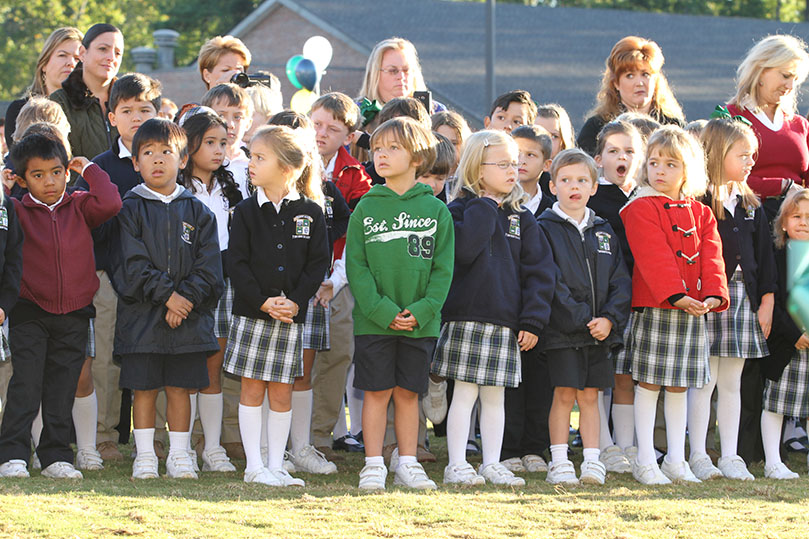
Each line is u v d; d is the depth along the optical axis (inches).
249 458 320.5
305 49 717.9
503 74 1405.0
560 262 340.5
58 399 319.3
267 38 1675.7
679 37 1594.5
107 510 262.2
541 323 327.9
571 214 349.7
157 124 328.8
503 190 339.6
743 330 364.2
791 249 151.1
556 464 333.4
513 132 397.4
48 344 320.8
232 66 482.6
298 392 354.6
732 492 319.0
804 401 366.9
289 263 323.3
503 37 1531.7
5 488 284.4
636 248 345.7
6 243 301.4
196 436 375.6
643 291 346.0
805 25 1679.4
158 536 241.0
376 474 314.2
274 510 269.1
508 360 329.1
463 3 1641.2
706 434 373.7
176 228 324.8
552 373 334.0
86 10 2373.3
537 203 398.6
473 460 386.6
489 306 328.2
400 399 324.2
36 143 317.7
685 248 345.4
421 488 312.0
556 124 445.7
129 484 303.7
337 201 372.5
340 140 396.5
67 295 318.7
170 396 326.3
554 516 271.3
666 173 347.6
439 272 323.3
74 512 258.5
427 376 323.0
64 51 459.5
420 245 323.0
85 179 328.2
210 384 347.6
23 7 2262.6
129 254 318.0
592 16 1640.0
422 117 392.8
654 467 338.0
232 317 330.0
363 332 321.1
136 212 324.8
